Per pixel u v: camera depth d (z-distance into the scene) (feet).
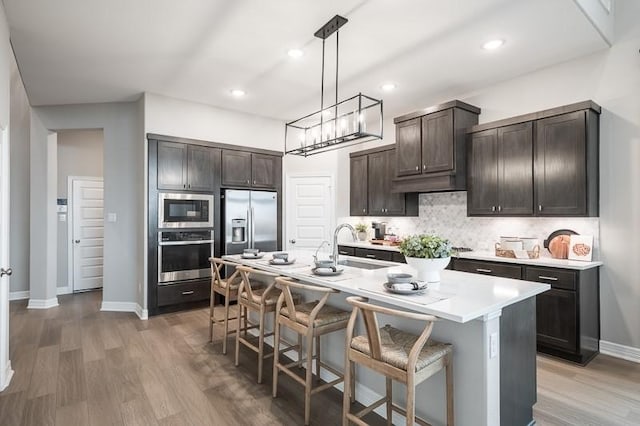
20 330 12.84
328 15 8.93
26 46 10.55
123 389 8.54
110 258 15.72
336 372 8.20
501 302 5.99
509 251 11.71
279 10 8.73
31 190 15.96
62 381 8.93
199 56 11.24
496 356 6.03
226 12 8.80
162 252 14.64
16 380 8.98
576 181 10.60
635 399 8.16
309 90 14.26
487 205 12.81
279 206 18.22
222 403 7.93
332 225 19.31
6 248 8.86
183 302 15.17
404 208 16.15
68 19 9.11
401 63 11.71
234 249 16.38
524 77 12.60
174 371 9.50
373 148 17.61
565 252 11.19
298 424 7.18
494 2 8.39
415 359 5.27
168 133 15.03
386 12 8.80
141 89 14.19
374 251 16.26
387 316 7.63
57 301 16.75
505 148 12.30
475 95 14.06
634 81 10.28
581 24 9.39
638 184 10.23
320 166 19.47
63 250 18.98
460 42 10.30
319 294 9.54
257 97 15.12
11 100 17.67
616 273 10.60
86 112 15.94
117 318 14.34
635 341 10.26
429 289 6.98
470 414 5.99
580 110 10.52
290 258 11.57
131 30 9.68
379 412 7.52
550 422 7.30
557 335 10.25
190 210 15.38
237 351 9.87
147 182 14.37
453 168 13.15
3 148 8.66
